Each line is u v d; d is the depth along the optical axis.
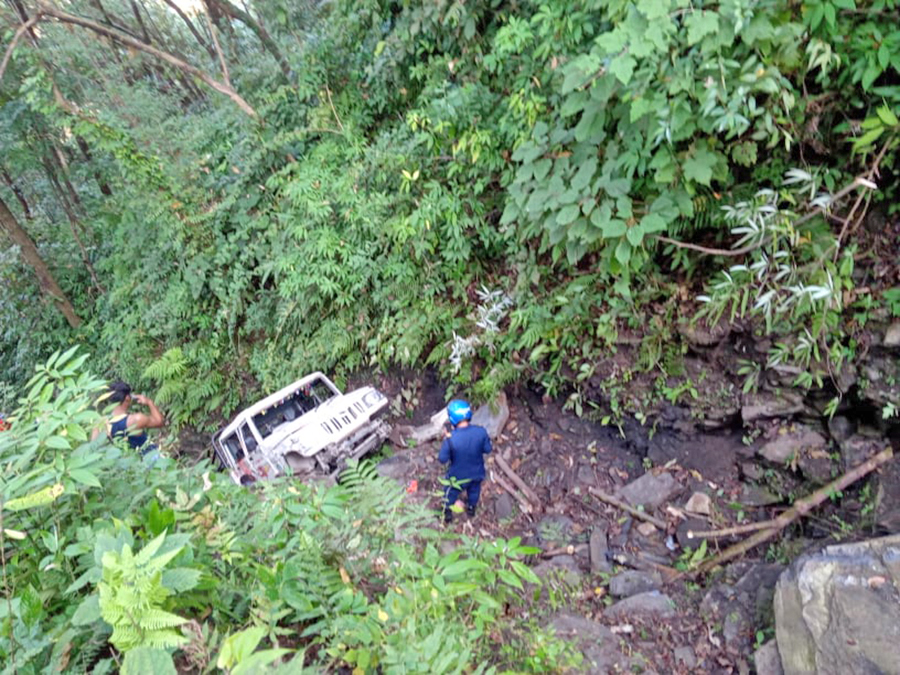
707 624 3.94
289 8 9.64
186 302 9.33
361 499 3.30
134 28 12.55
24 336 12.70
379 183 7.07
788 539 4.32
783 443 4.64
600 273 5.19
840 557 3.47
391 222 6.66
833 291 4.07
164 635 1.67
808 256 4.27
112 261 11.00
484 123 5.76
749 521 4.61
